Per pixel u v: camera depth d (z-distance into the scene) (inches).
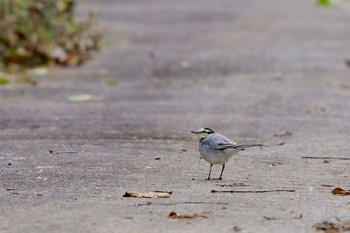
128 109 661.3
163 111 652.7
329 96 713.6
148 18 1254.3
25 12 919.0
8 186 419.2
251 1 1482.5
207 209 372.5
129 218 357.1
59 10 948.0
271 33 1095.0
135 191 408.2
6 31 890.1
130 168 464.1
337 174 456.8
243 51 957.2
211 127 590.9
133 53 957.2
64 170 456.8
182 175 448.8
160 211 368.8
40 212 367.2
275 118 624.4
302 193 409.1
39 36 901.2
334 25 1158.3
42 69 846.5
